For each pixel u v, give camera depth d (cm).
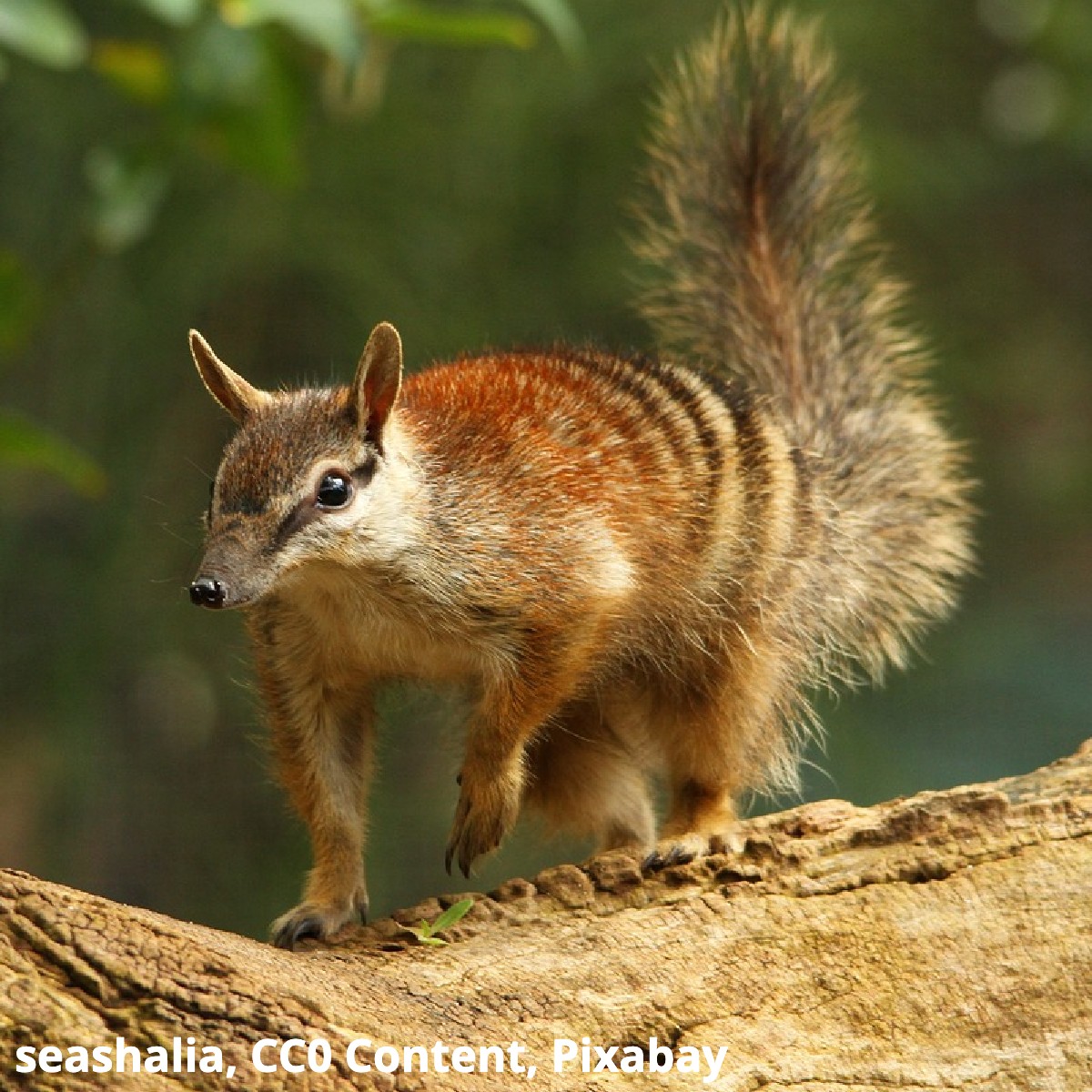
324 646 990
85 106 2267
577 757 1123
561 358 1101
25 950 718
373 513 932
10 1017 694
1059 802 892
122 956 721
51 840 2145
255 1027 717
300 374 2286
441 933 862
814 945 853
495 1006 802
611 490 1027
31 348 2261
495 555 978
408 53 2314
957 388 2723
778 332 1268
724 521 1078
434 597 969
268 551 890
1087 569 2792
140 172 1209
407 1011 779
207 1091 697
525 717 1002
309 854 2194
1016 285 2850
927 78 2736
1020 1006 847
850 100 1334
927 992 845
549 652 1001
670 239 1313
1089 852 875
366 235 2247
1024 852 877
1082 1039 844
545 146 2336
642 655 1094
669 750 1125
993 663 2569
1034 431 2898
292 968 775
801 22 2423
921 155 2639
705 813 1113
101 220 1210
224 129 1191
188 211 2233
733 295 1290
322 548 912
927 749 2403
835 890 871
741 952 847
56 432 2252
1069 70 2667
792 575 1127
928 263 2781
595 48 2322
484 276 2314
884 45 2645
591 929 855
